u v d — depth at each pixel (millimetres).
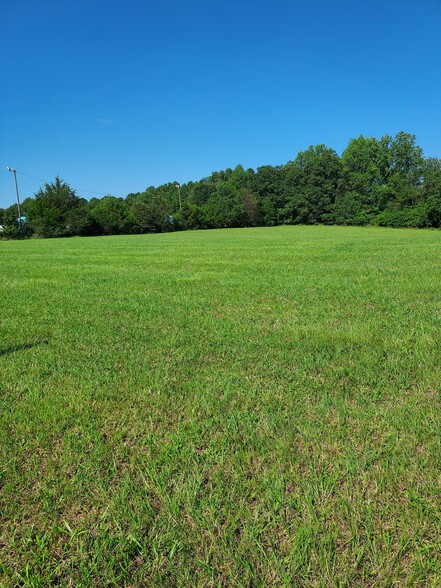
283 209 78438
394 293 7406
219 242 28453
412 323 5199
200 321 5594
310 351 4121
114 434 2545
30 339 4840
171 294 7926
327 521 1777
